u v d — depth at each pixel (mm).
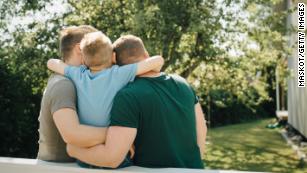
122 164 2352
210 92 17078
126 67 2449
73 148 2365
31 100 10688
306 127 15438
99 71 2482
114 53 2594
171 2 10883
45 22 11531
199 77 14328
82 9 11695
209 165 12023
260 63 13695
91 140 2301
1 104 9875
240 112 26266
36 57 10875
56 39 11031
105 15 11539
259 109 28578
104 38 2496
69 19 11508
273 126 22375
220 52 11953
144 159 2439
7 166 2422
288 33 14102
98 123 2422
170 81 2557
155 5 10852
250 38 13195
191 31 11039
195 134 2615
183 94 2582
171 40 11328
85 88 2443
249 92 15609
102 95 2420
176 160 2445
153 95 2400
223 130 22047
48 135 2475
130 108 2318
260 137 18531
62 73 2523
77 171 2307
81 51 2568
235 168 11500
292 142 16047
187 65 12664
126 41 2566
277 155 13516
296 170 11094
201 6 11508
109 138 2291
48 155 2523
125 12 11344
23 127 10258
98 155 2283
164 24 10664
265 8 13406
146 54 2617
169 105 2465
